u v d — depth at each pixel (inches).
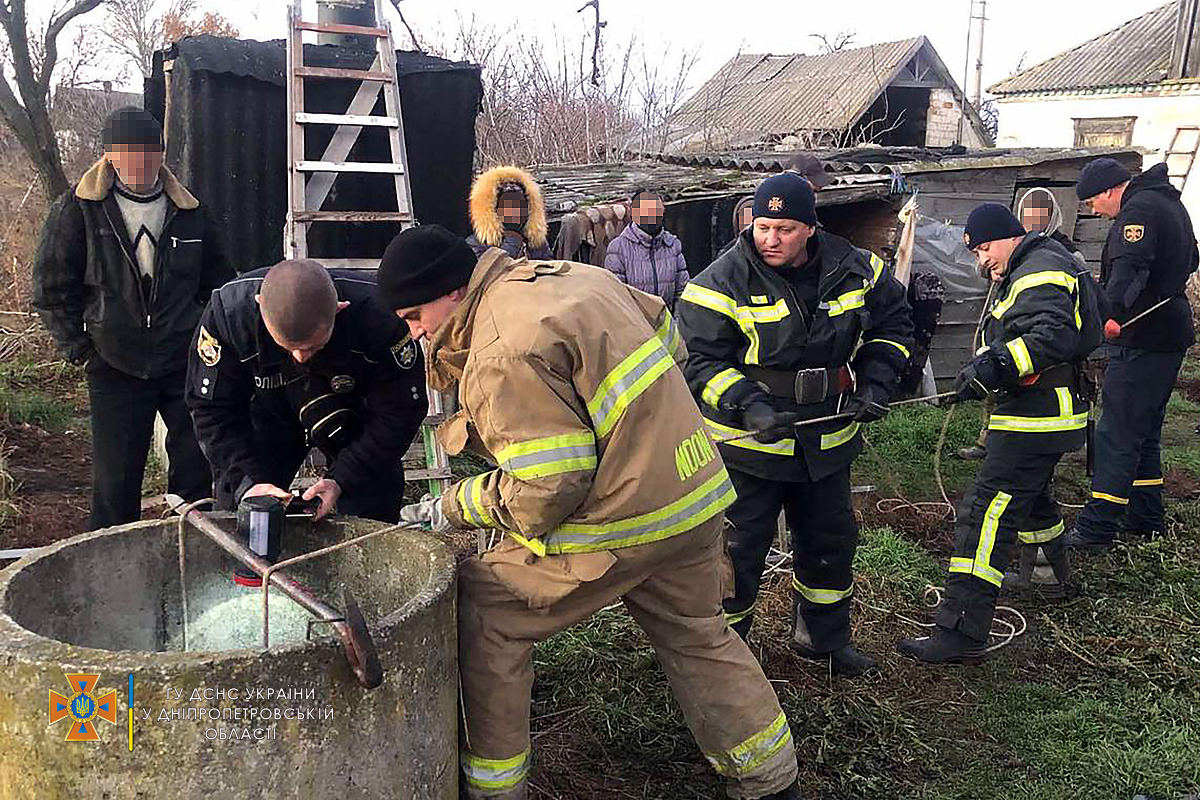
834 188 318.7
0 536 193.2
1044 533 176.9
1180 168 716.0
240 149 229.3
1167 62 759.7
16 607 88.4
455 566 94.6
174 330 151.9
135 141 142.6
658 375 92.0
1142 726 140.9
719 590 107.0
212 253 157.2
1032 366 146.0
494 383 85.0
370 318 113.3
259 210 233.9
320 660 77.2
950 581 159.3
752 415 123.6
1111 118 786.2
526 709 99.7
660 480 91.0
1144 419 197.5
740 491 135.5
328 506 107.3
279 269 100.0
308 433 122.8
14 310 346.9
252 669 74.6
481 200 196.4
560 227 267.4
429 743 88.1
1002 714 144.2
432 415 201.8
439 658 88.8
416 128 246.8
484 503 91.1
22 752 75.5
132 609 103.7
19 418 265.6
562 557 93.6
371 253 245.4
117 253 146.7
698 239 323.6
